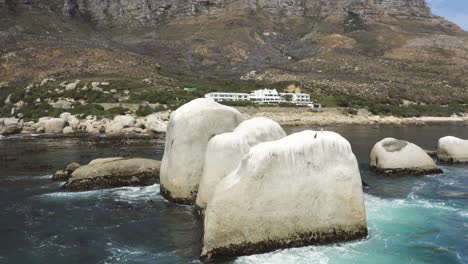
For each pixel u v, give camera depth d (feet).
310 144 47.37
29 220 59.26
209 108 65.46
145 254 46.55
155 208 62.95
